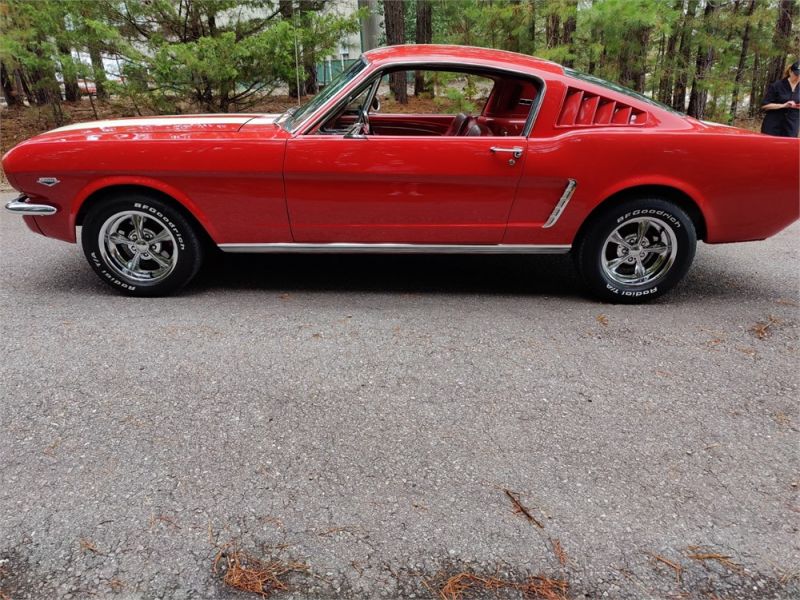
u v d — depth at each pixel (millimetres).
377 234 4023
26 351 3324
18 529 2080
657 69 10180
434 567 1961
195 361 3248
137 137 3857
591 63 9516
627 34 9164
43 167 3832
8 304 4016
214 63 8094
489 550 2031
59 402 2832
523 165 3803
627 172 3838
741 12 9906
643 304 4219
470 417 2781
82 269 4777
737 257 5371
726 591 1902
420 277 4703
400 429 2678
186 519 2141
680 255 4059
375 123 5152
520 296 4340
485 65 3885
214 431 2639
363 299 4211
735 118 13258
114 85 8477
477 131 4258
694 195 3896
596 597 1869
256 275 4684
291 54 8477
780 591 1906
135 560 1969
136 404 2830
